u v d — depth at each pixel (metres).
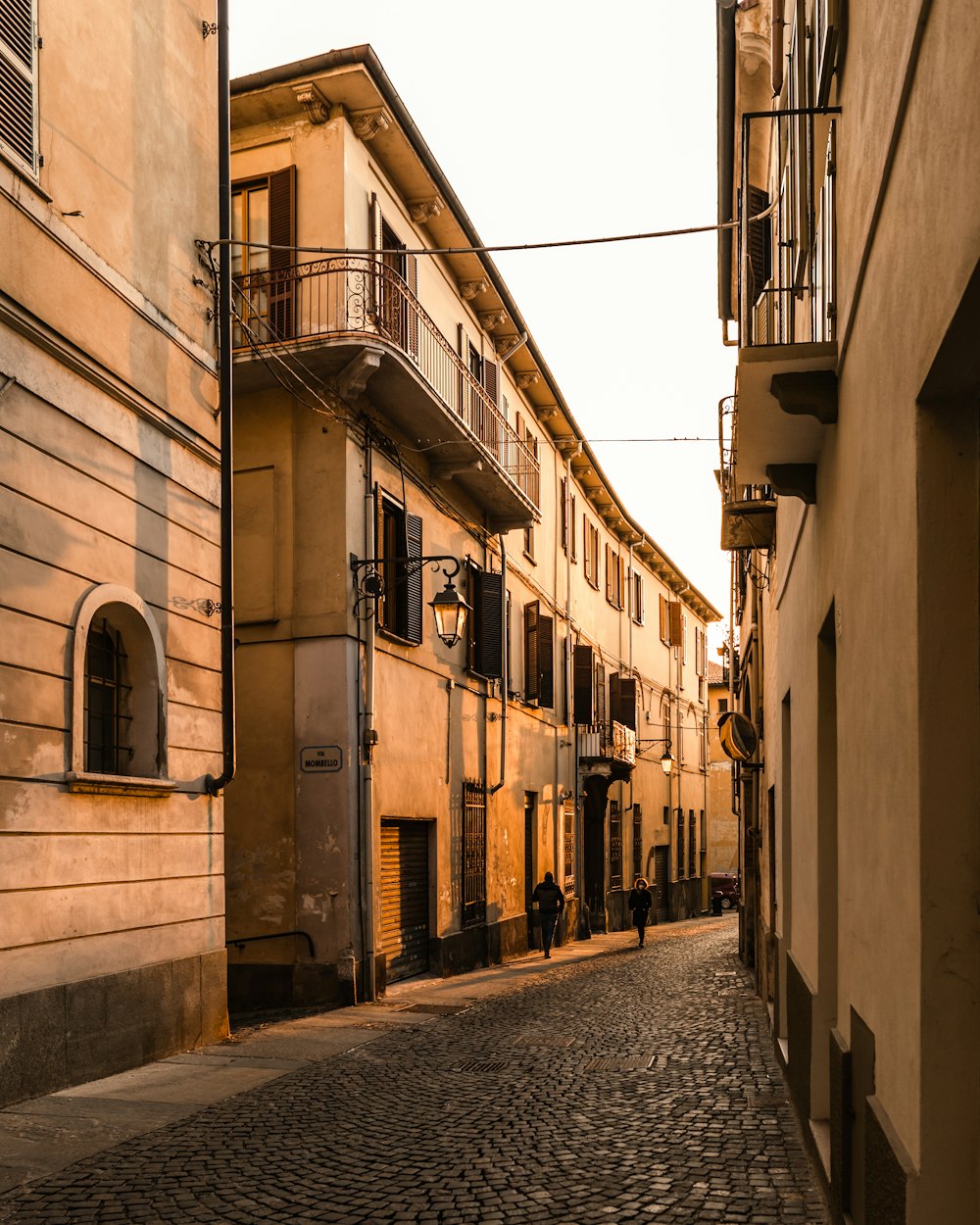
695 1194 5.93
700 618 45.84
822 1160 5.80
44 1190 6.06
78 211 9.23
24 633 8.31
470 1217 5.58
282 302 14.95
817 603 6.96
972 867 3.46
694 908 42.09
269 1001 14.52
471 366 20.11
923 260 3.42
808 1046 6.80
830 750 6.89
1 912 7.94
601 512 32.09
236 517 15.54
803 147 7.04
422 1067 9.65
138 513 10.10
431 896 17.92
